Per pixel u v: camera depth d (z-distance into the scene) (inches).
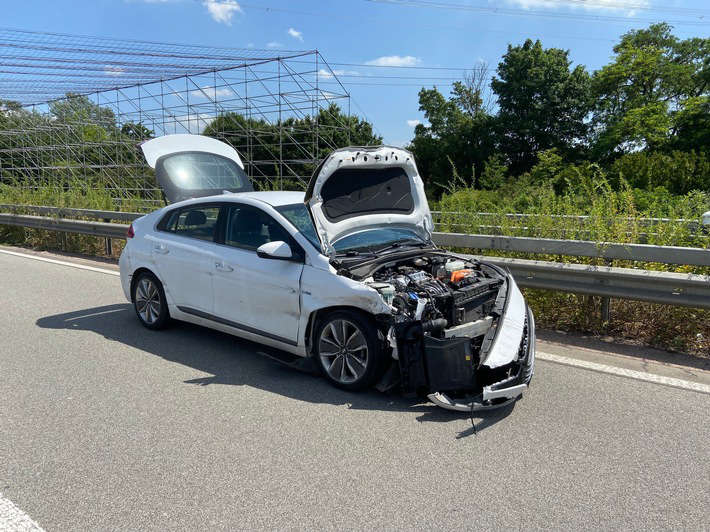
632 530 101.2
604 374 177.3
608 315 220.5
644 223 245.6
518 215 290.0
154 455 129.1
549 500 110.5
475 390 151.3
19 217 485.4
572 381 171.8
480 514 106.1
